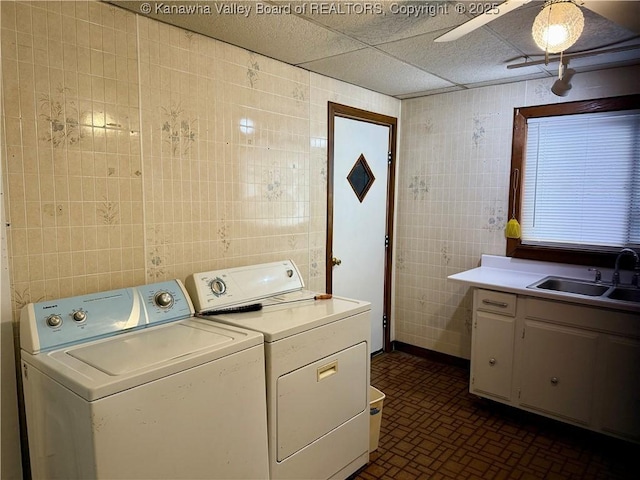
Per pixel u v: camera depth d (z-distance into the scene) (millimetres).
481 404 2988
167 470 1458
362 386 2271
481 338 2865
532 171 3154
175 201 2193
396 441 2547
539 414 2660
